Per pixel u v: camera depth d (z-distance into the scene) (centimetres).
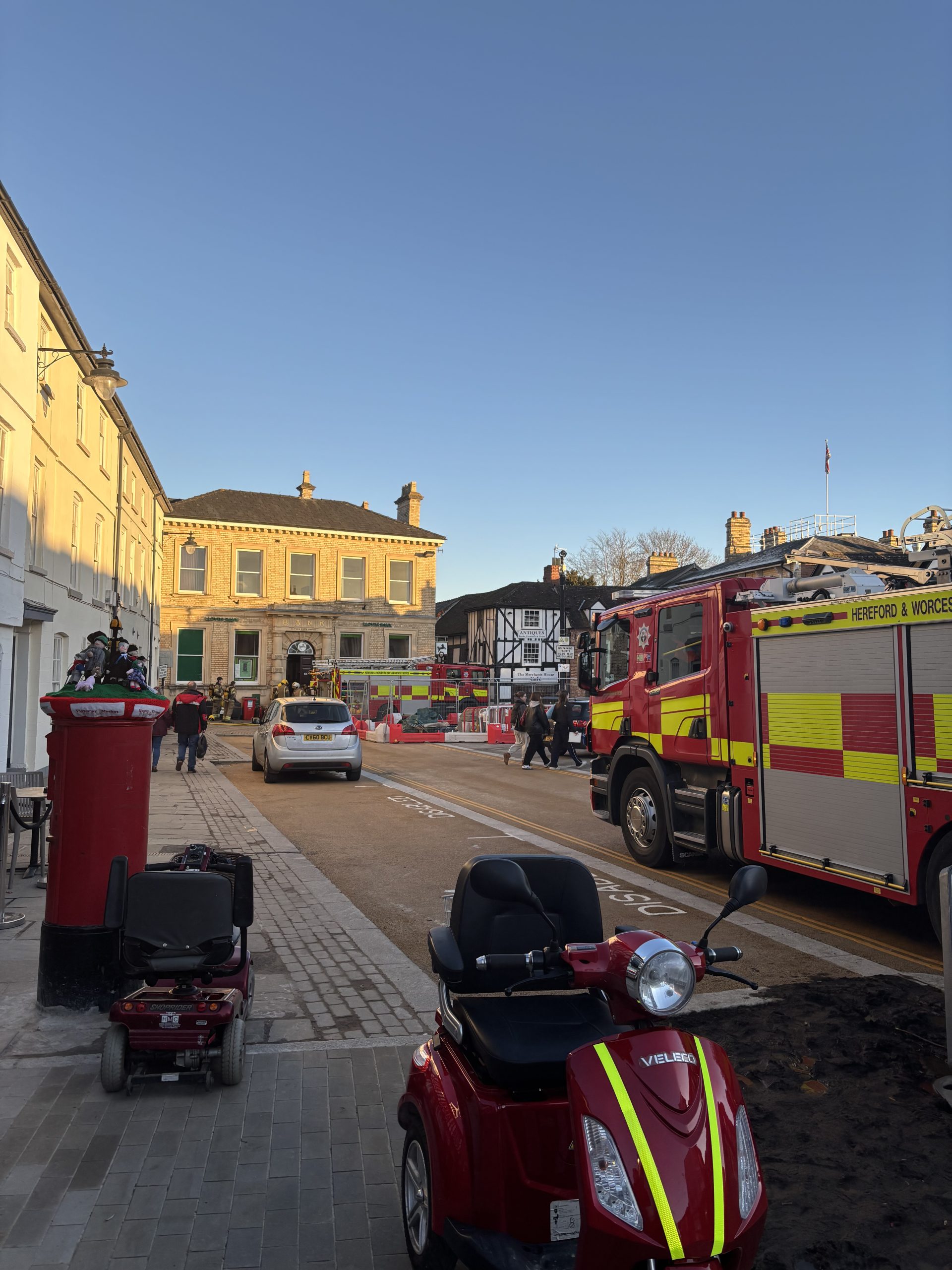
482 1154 276
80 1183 352
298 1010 546
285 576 4322
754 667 784
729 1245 217
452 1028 321
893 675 639
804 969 632
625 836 1014
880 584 734
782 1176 367
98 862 519
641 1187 220
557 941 344
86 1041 483
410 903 812
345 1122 407
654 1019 264
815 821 711
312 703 1747
